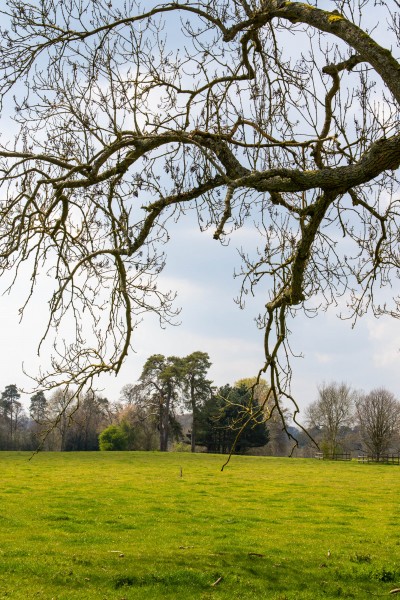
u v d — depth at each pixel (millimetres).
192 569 13688
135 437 75125
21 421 82375
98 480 37906
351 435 88750
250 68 8453
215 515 23344
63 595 11445
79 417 27109
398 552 16656
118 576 12859
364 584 12602
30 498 27281
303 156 8617
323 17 7176
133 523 20906
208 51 8672
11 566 13773
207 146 8430
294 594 11750
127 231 8781
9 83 8141
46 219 8617
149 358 72688
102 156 8023
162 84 8523
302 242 8031
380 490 34656
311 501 28859
